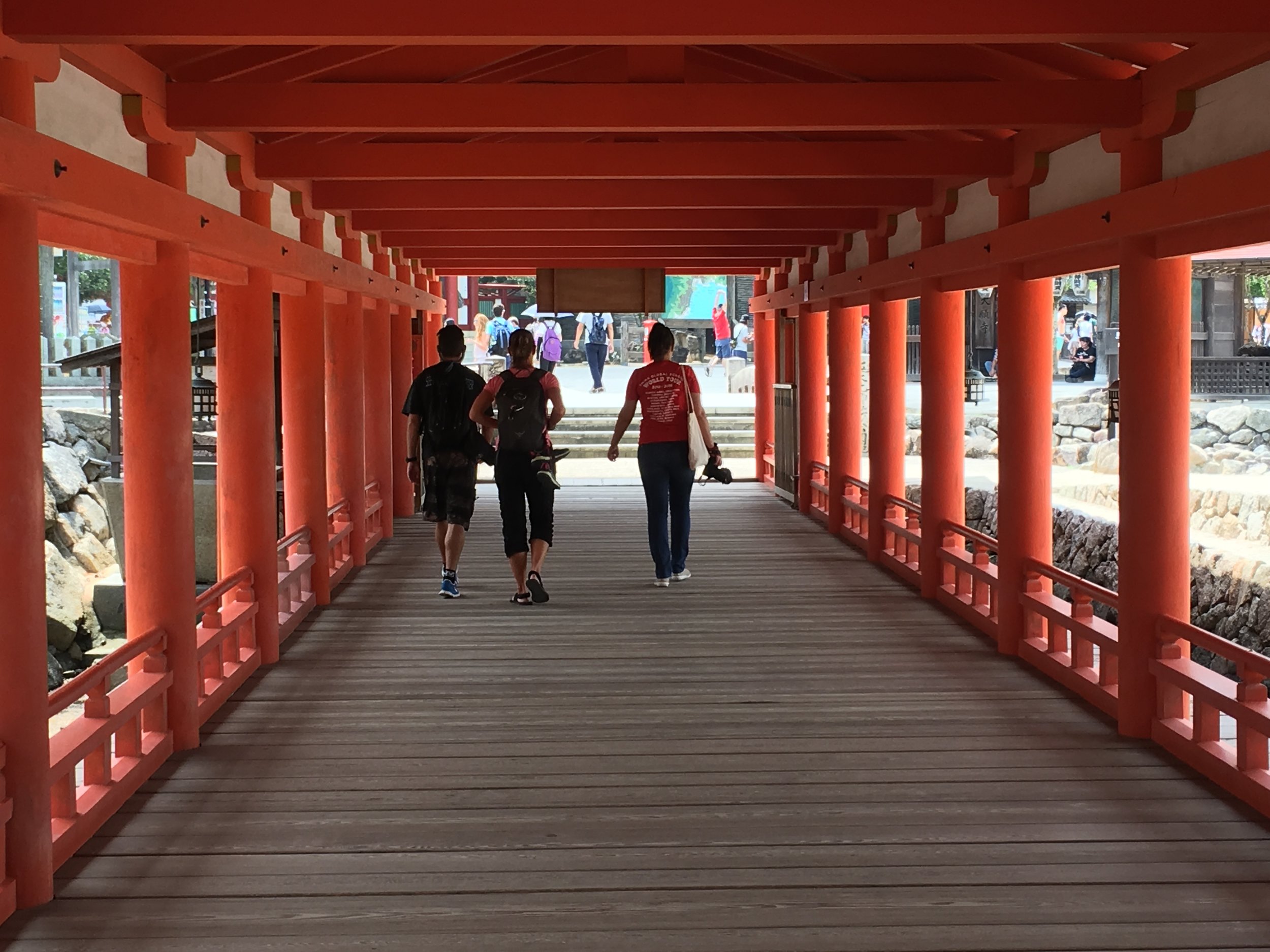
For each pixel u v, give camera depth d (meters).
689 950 3.28
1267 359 16.84
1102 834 4.05
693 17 3.51
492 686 5.90
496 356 24.81
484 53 5.76
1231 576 9.56
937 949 3.28
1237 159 4.20
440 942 3.33
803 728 5.23
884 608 7.68
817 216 8.96
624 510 12.34
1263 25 3.47
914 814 4.23
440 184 7.62
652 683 5.96
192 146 5.03
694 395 8.35
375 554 9.88
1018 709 5.50
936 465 7.88
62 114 3.89
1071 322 23.83
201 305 22.25
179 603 4.90
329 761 4.82
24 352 3.44
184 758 4.85
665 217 8.96
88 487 15.38
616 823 4.17
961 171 6.16
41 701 3.55
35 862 3.53
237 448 6.22
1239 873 3.74
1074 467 14.55
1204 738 4.71
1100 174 5.30
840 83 4.89
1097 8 3.48
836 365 10.62
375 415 10.66
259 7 3.43
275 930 3.40
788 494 12.85
